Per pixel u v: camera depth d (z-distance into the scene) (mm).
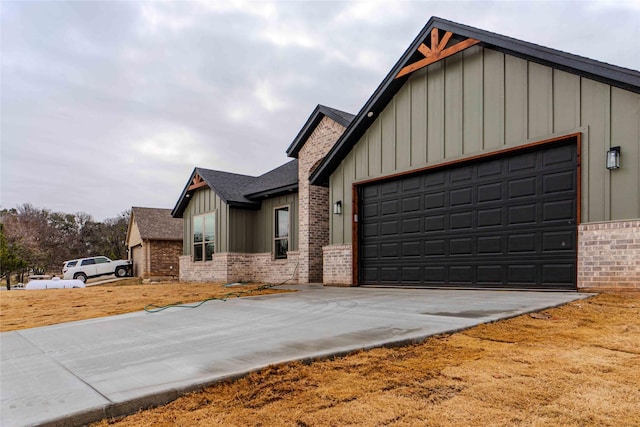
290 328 4566
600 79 6387
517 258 7516
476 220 8172
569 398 2379
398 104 9516
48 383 2898
